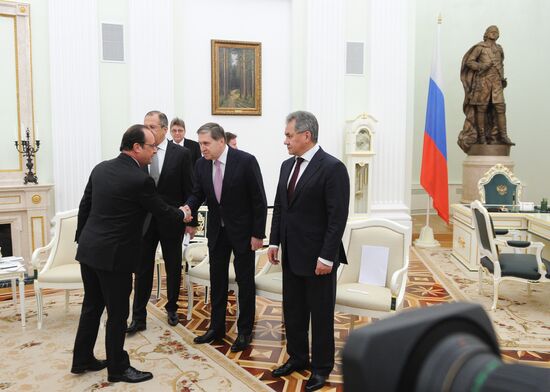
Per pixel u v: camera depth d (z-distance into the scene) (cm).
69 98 564
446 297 465
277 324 394
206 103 640
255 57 650
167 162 373
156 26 593
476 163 768
